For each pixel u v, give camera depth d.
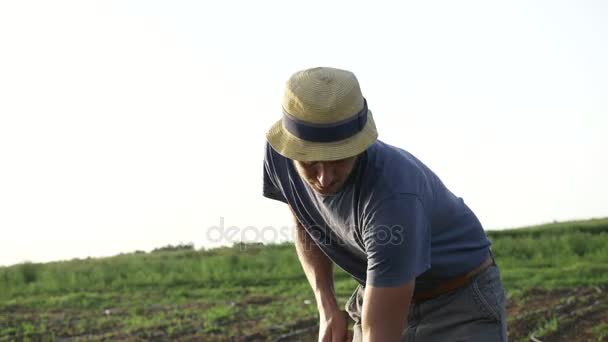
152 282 14.72
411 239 3.75
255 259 16.05
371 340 3.83
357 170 3.79
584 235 17.22
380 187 3.75
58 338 10.55
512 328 10.51
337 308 4.83
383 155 3.84
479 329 4.33
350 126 3.61
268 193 4.66
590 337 9.91
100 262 16.30
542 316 10.98
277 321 11.16
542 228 18.89
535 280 13.38
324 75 3.63
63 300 13.21
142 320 11.51
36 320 11.70
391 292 3.77
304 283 14.25
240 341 10.12
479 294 4.31
